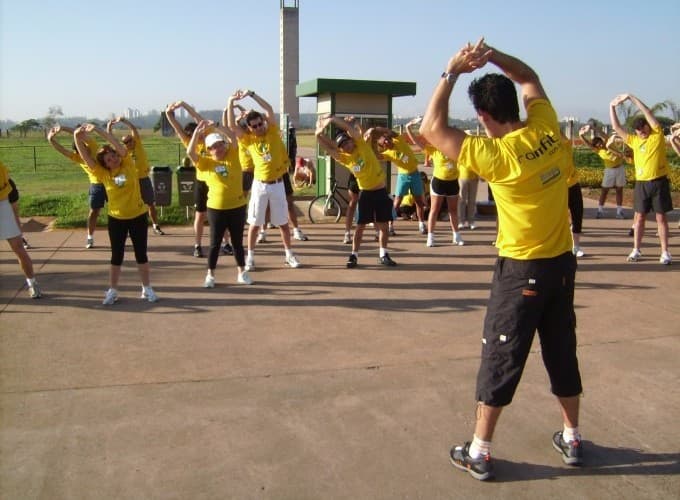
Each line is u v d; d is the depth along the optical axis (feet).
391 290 23.13
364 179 25.91
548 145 10.00
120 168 20.26
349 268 26.63
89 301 21.49
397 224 38.55
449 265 27.35
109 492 10.42
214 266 23.30
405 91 40.27
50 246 31.24
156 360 16.14
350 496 10.37
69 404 13.58
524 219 10.07
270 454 11.62
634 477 10.96
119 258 20.93
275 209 26.09
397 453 11.69
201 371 15.43
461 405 13.62
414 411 13.34
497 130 10.24
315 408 13.46
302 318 19.72
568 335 10.79
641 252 30.48
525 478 10.94
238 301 21.57
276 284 23.86
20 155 110.42
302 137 163.02
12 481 10.70
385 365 15.84
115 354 16.55
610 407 13.56
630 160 42.57
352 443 12.03
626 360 16.22
